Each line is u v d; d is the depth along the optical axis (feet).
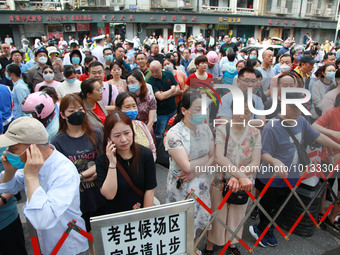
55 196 5.18
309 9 92.94
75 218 5.93
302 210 8.92
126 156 6.27
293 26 90.53
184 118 6.82
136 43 53.16
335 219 9.73
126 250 5.41
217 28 83.25
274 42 48.96
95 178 7.17
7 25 65.51
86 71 15.64
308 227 9.11
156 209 5.38
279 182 8.42
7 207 6.75
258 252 8.68
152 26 77.10
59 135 7.19
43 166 5.35
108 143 5.93
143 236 5.45
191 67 20.42
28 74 17.03
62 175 5.40
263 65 15.89
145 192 6.52
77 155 7.11
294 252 8.68
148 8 74.74
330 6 95.66
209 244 8.27
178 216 5.59
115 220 5.16
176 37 79.51
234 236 7.38
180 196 7.23
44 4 67.46
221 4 82.58
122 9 72.59
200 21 78.69
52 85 14.15
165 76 14.34
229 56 17.58
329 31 99.66
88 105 9.05
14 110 13.35
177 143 6.67
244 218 7.39
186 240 5.75
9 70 13.26
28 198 5.00
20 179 6.31
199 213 7.23
